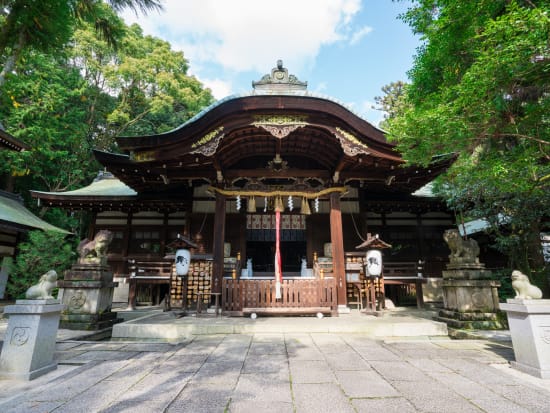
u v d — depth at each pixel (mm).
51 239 11516
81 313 7152
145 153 8711
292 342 5645
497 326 6512
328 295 8148
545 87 4898
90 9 8117
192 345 5414
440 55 6066
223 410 2744
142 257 13367
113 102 24469
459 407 2824
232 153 10430
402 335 6574
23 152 16625
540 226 9656
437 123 5020
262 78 9922
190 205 13016
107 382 3502
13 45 7215
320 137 9781
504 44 3857
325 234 12789
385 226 13805
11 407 2834
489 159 6012
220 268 9242
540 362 3682
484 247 13602
